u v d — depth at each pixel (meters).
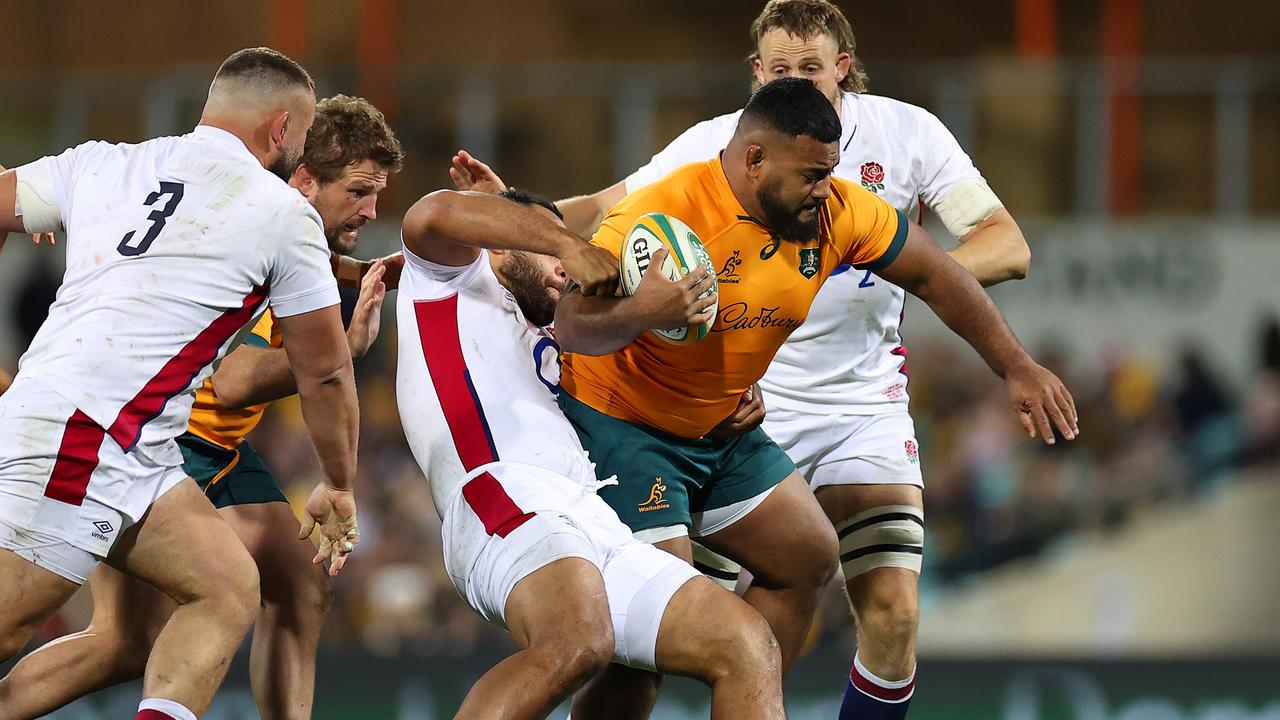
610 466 14.71
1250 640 40.47
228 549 14.46
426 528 38.00
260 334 16.77
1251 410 42.44
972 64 57.94
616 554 13.87
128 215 14.28
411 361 14.59
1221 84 43.91
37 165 14.82
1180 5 65.75
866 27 65.75
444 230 13.56
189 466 16.41
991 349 14.75
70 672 16.16
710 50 65.00
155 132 41.66
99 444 13.69
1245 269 43.22
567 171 43.41
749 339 14.34
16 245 40.66
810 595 15.81
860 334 17.98
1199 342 43.31
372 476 39.19
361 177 16.22
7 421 13.57
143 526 14.19
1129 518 40.78
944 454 41.03
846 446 18.02
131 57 62.91
